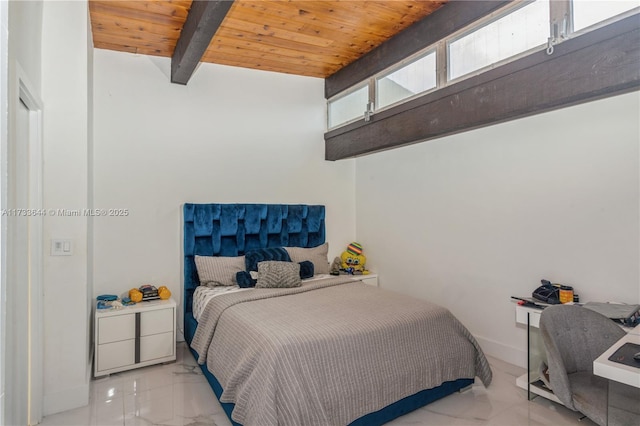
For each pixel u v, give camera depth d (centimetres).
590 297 259
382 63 358
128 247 347
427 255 385
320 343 207
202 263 352
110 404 250
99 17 292
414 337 240
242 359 214
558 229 278
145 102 357
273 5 289
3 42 75
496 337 321
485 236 329
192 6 274
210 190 389
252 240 402
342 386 204
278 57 387
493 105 246
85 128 253
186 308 357
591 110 259
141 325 304
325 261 412
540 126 288
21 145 208
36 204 227
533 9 232
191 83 381
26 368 216
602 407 165
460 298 351
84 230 251
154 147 361
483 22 265
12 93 170
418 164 395
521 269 302
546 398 253
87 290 262
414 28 320
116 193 342
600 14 197
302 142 446
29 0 204
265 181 421
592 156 259
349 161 477
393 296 300
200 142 384
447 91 282
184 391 268
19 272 202
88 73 274
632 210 239
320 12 300
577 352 200
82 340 249
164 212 364
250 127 413
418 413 240
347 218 478
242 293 308
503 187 314
